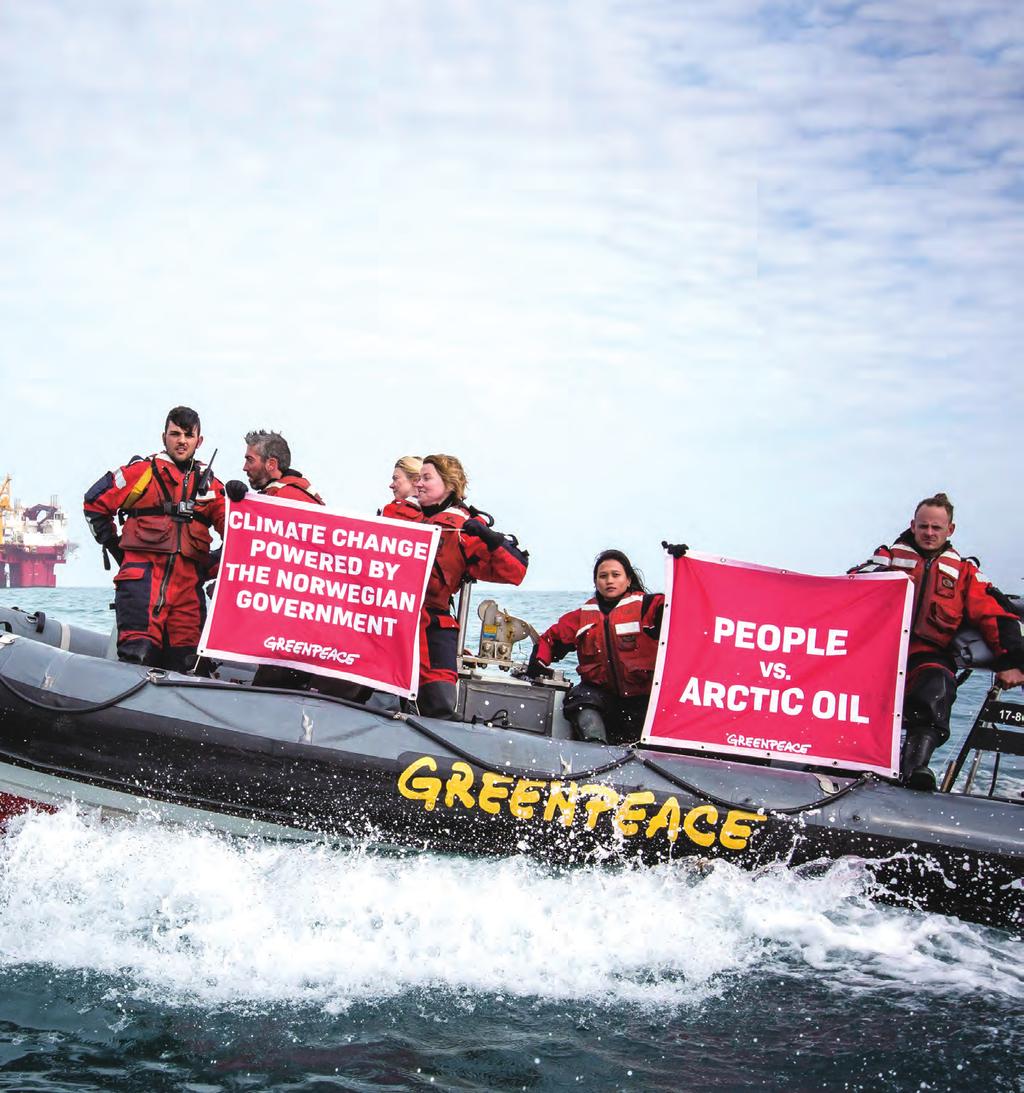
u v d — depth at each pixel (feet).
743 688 14.80
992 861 13.91
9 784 14.15
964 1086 9.91
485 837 14.02
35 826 13.89
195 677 14.61
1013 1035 10.90
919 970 12.42
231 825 13.99
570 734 16.12
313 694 14.53
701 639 14.85
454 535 15.10
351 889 13.32
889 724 14.61
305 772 13.94
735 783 14.38
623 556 15.94
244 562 14.88
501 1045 10.43
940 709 14.80
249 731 14.02
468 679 16.24
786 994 11.73
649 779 14.32
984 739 15.12
